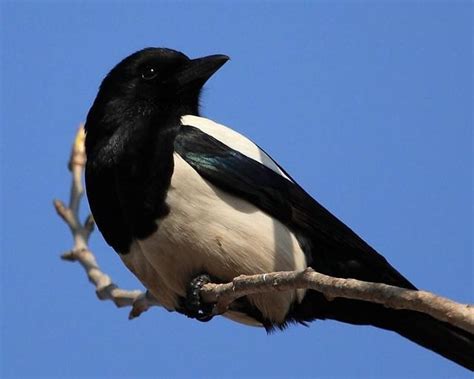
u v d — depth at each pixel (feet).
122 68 44.11
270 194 41.09
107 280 44.93
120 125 42.16
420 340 42.37
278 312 41.47
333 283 29.86
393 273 42.29
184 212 39.81
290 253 41.14
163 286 41.83
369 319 42.73
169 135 41.04
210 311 40.50
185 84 43.96
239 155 41.11
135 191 40.22
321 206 42.29
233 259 40.14
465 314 26.27
